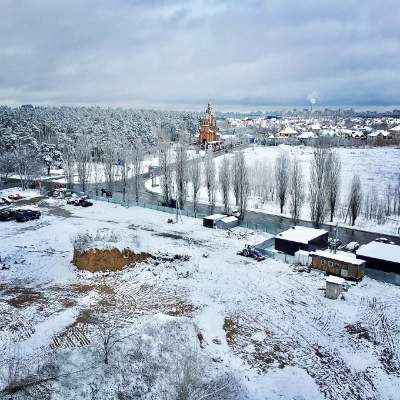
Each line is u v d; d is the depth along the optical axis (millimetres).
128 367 27828
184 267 48062
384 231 66500
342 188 95188
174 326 33844
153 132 169875
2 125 134000
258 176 92375
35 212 69062
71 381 26094
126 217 71438
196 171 81188
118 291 42500
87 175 104125
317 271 47281
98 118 180000
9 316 36719
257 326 35906
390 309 38812
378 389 28016
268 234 61594
